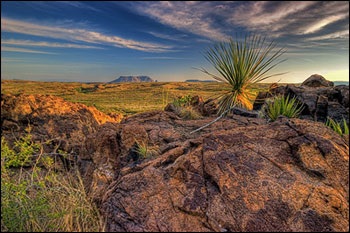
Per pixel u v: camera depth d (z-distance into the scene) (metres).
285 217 3.34
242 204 3.49
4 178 4.19
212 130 6.05
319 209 3.43
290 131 4.61
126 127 5.87
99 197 4.39
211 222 3.35
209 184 3.84
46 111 8.41
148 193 3.84
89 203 4.14
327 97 6.80
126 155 5.35
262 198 3.54
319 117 6.56
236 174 3.87
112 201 3.91
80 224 3.79
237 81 7.36
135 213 3.61
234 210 3.44
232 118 6.77
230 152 4.25
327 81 8.07
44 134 7.77
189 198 3.66
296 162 4.08
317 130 4.62
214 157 4.17
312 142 4.25
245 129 4.89
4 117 7.77
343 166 3.96
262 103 8.23
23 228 3.81
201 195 3.69
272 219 3.33
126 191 3.98
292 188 3.65
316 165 3.96
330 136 4.52
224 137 4.61
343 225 3.32
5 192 3.94
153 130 6.18
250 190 3.64
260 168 3.95
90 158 6.00
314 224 3.28
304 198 3.54
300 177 3.82
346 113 6.25
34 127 7.91
